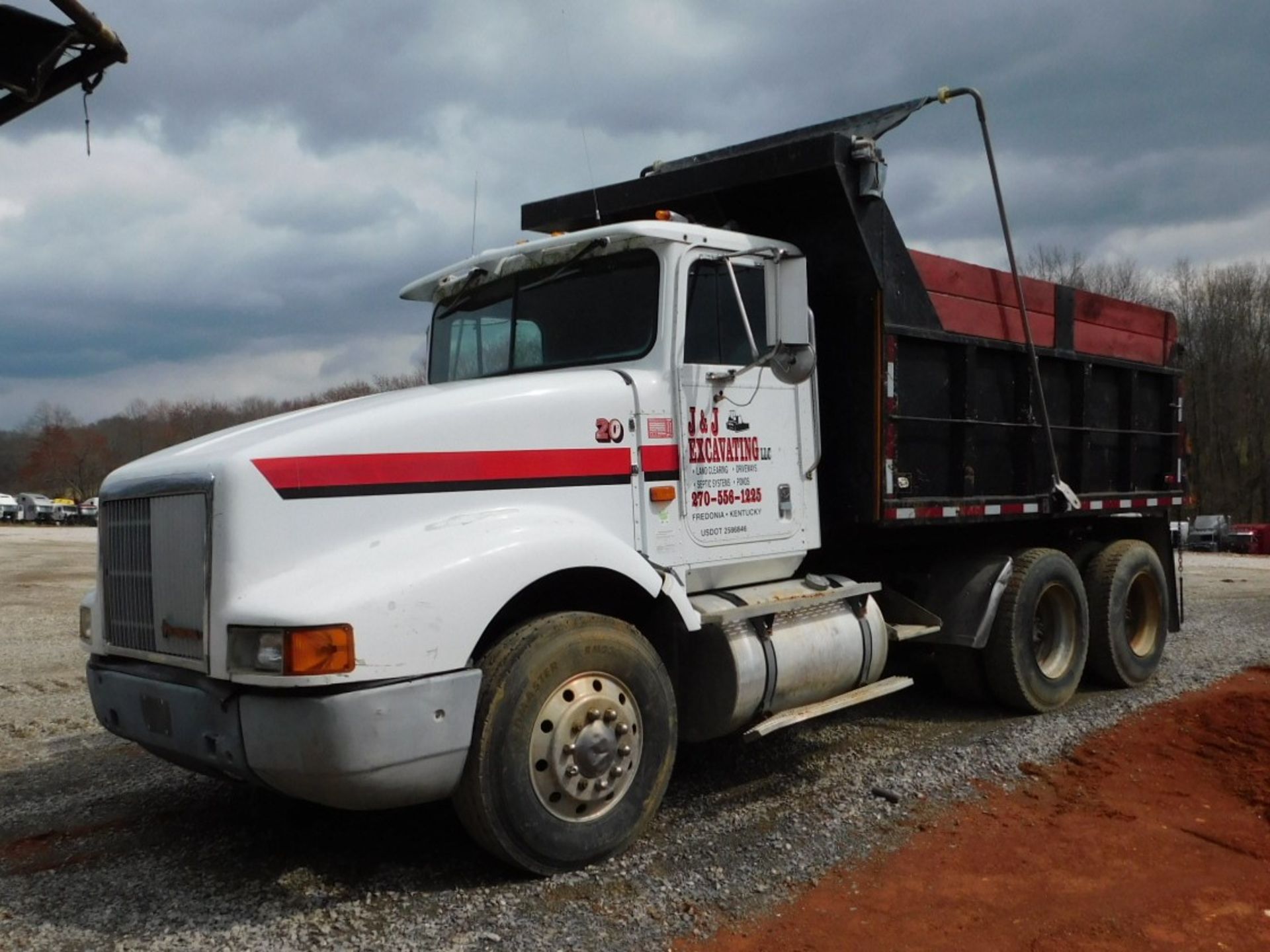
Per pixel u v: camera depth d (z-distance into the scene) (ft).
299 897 13.02
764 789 17.40
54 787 18.37
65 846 15.23
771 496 17.84
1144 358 28.27
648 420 16.03
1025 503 23.30
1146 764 18.71
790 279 15.98
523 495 14.67
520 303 18.42
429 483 13.87
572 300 17.65
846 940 11.81
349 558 12.91
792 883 13.42
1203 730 21.04
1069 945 11.67
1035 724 21.70
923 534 22.61
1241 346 160.66
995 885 13.32
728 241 17.29
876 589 19.15
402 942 11.71
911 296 19.89
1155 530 29.07
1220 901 12.85
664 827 15.57
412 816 16.17
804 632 17.56
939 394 20.92
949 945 11.69
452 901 12.83
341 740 11.79
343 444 13.28
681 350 16.52
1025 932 12.01
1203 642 31.78
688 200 20.24
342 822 15.92
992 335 22.31
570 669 13.71
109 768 19.57
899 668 26.55
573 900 12.87
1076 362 25.17
